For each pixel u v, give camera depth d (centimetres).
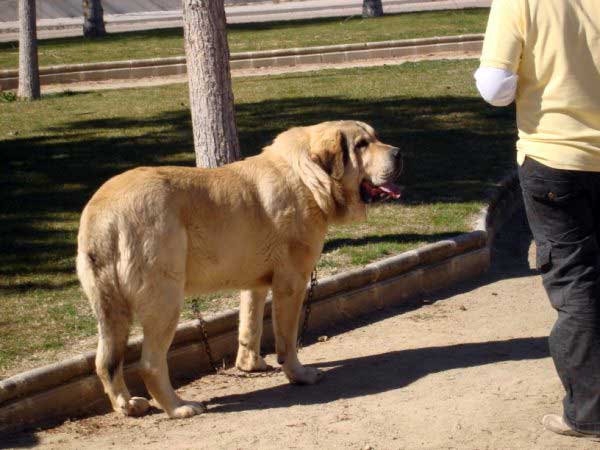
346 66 1859
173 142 1170
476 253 838
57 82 1825
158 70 1872
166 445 621
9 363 681
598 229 600
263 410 654
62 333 716
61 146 1163
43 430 645
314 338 747
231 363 721
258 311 700
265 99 1470
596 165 591
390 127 1243
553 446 601
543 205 597
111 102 1497
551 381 656
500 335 732
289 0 3900
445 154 1096
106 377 647
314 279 722
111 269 638
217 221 655
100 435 637
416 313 776
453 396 649
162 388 649
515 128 1221
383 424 627
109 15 3578
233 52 2011
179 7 3775
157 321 642
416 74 1658
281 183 668
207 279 660
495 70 593
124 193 640
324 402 659
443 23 2369
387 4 3294
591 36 589
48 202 942
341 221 679
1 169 1044
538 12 589
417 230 873
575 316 594
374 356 713
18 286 786
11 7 3525
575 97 590
